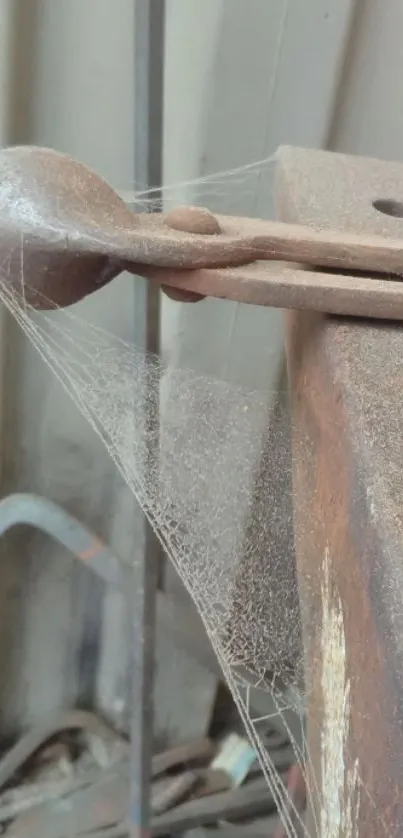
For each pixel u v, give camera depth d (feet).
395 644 0.59
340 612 0.72
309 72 1.85
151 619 2.02
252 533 1.10
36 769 2.57
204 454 1.21
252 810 2.37
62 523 2.10
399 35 1.87
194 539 1.14
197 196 1.98
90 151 1.95
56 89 1.87
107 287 2.03
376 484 0.69
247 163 1.95
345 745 0.69
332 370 0.83
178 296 0.95
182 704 2.62
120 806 2.41
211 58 1.82
